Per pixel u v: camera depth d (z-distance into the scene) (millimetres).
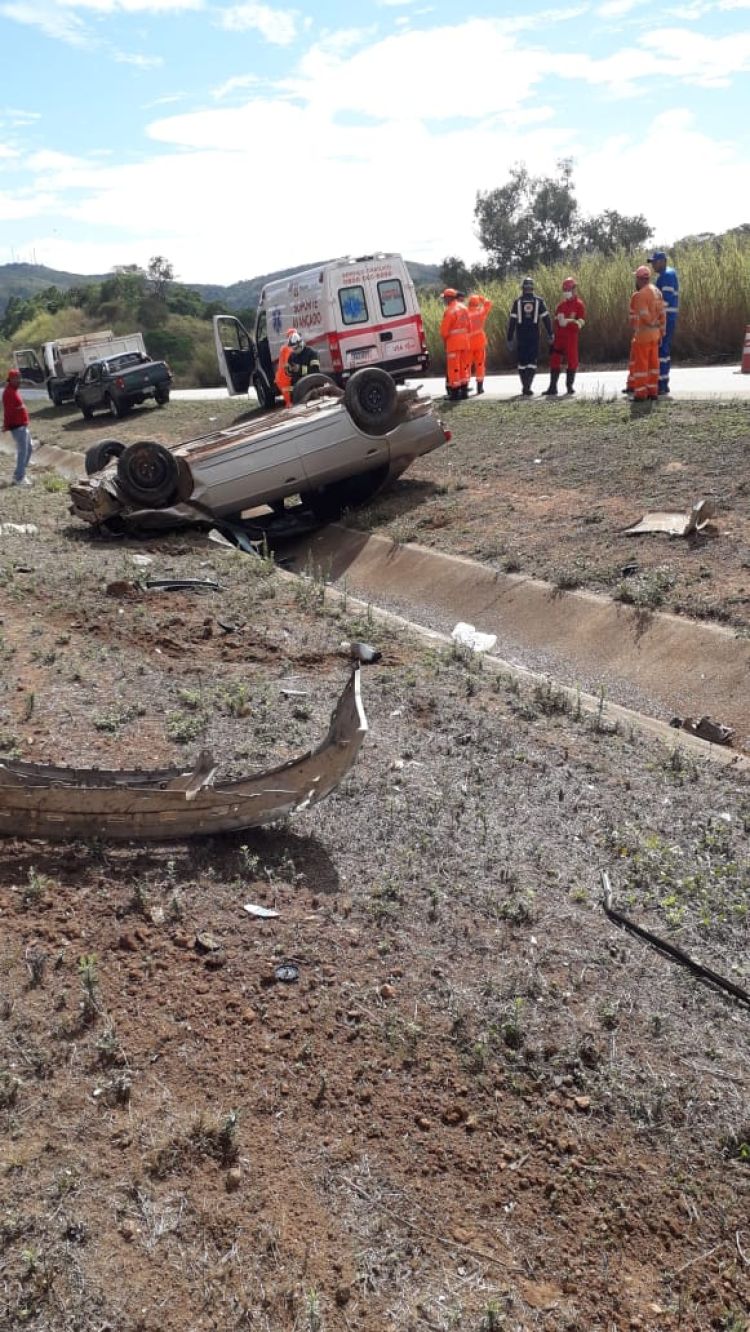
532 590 8984
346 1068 3449
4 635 7207
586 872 4664
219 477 11273
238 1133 3166
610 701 7277
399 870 4527
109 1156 3053
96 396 27312
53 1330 2576
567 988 3906
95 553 10219
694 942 4223
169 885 4285
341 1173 3094
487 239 43875
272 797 4539
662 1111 3395
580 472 11828
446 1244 2932
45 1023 3512
